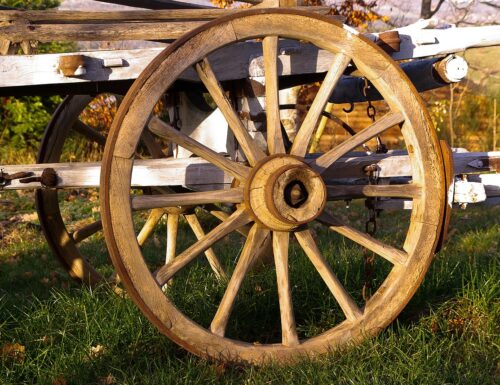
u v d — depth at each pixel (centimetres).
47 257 662
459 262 479
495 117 1437
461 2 1656
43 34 370
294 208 353
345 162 399
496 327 410
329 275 378
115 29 374
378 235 737
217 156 356
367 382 339
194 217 507
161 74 336
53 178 362
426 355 374
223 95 353
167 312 345
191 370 352
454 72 421
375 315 379
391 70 373
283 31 356
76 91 426
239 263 364
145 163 380
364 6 1089
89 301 428
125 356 377
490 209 883
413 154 379
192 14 403
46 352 374
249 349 362
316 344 371
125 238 335
